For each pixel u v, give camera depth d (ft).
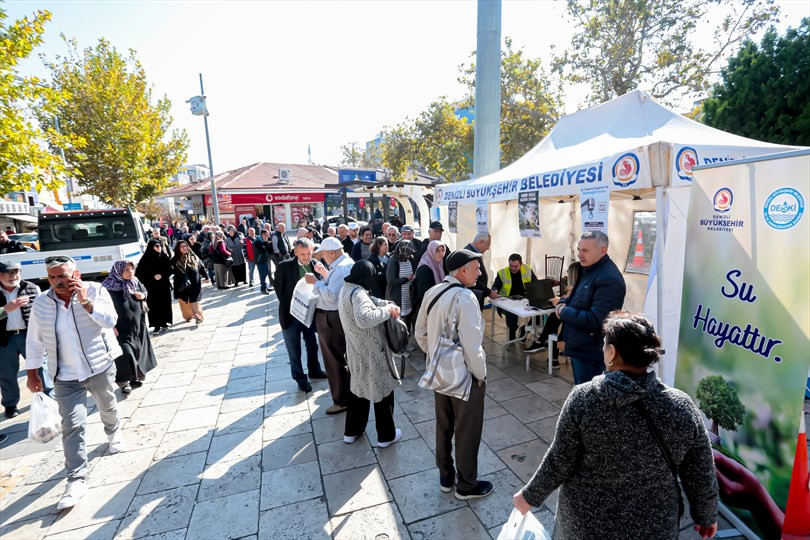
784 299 6.81
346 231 27.48
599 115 16.66
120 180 55.16
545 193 13.84
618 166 11.02
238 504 9.25
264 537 8.29
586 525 4.64
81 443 9.89
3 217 52.75
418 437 11.70
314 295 12.49
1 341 13.48
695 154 10.55
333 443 11.55
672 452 4.30
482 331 8.07
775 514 7.10
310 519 8.71
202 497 9.53
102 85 53.36
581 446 4.67
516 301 16.99
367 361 10.33
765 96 30.91
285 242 31.42
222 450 11.41
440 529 8.27
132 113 56.13
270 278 33.27
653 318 11.20
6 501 9.68
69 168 23.00
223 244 34.91
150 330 23.81
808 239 6.42
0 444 12.26
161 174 65.31
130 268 15.17
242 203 91.56
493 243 23.36
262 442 11.74
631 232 18.75
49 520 8.97
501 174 18.70
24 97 20.53
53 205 63.16
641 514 4.38
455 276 8.36
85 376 10.05
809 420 11.92
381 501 9.15
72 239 29.58
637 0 45.14
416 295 15.67
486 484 9.19
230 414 13.48
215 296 33.30
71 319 9.91
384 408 10.87
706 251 8.29
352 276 10.18
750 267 7.36
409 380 15.61
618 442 4.32
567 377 15.29
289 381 16.11
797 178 6.56
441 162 63.77
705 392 8.34
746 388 7.50
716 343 8.07
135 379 15.39
